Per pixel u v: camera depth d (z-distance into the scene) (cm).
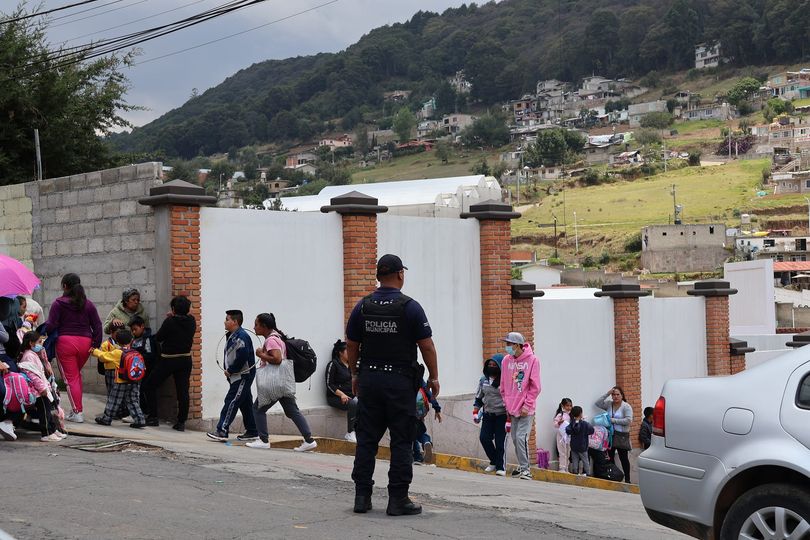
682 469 656
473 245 1769
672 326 2114
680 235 13100
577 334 1917
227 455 1100
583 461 1744
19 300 1277
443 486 1066
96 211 1524
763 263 3048
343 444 1392
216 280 1415
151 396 1333
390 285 771
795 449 600
